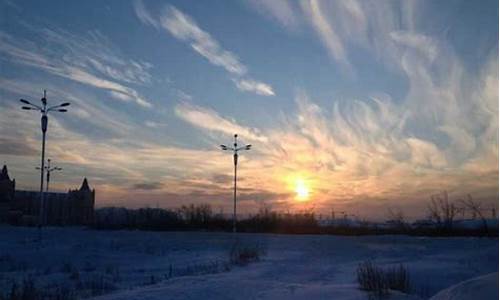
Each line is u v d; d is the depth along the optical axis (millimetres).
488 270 18812
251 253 26219
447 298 9055
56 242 41125
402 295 13141
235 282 15773
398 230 58750
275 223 68438
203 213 75875
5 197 109000
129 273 22141
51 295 15977
